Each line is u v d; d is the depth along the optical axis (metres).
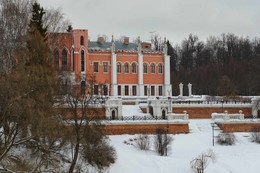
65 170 52.94
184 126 84.31
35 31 66.25
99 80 128.75
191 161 63.12
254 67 180.25
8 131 48.69
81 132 56.25
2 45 72.25
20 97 48.41
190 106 99.25
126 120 82.00
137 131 81.31
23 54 61.09
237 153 71.25
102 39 137.75
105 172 57.84
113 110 85.38
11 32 75.12
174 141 78.50
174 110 98.56
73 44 125.38
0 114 47.78
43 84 51.94
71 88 60.03
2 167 47.47
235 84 171.25
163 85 135.75
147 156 65.69
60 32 97.12
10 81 49.78
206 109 100.06
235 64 191.50
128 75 132.25
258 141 79.44
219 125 88.06
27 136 49.22
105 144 61.81
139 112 97.31
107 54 130.25
